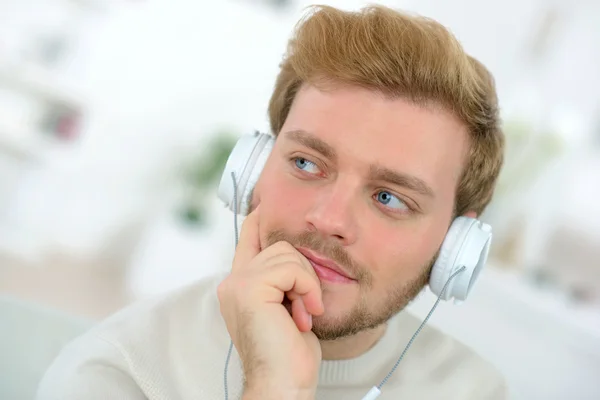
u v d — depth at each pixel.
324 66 1.12
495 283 2.96
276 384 0.97
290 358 0.98
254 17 3.97
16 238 3.90
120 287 3.87
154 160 4.01
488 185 1.34
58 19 3.94
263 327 0.99
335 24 1.16
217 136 3.92
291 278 1.02
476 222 1.20
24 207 3.97
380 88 1.09
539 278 2.98
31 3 3.89
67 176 4.00
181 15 4.01
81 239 4.04
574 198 2.98
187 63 4.03
